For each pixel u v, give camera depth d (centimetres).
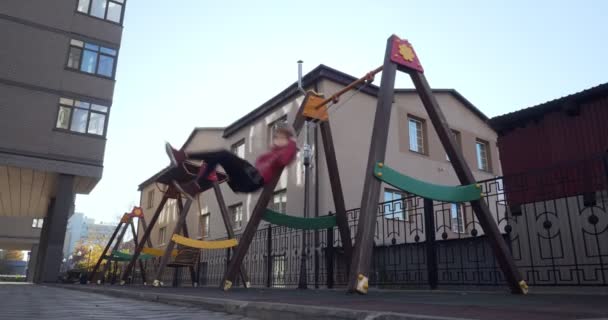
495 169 1842
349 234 802
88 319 343
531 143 838
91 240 6350
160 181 1276
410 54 615
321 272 1125
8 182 1961
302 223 778
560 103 788
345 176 1327
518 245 713
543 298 461
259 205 757
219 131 2047
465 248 789
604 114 739
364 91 1471
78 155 1761
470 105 1817
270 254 1200
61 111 1766
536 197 786
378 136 534
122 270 2211
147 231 1512
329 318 299
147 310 465
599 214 625
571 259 641
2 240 3316
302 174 1362
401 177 532
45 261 1656
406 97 1603
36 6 1795
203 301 488
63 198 1720
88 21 1897
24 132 1678
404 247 895
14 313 400
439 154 1633
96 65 1877
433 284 745
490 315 268
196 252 1348
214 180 762
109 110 1864
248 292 734
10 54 1706
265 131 1627
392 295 544
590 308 324
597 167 716
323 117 818
